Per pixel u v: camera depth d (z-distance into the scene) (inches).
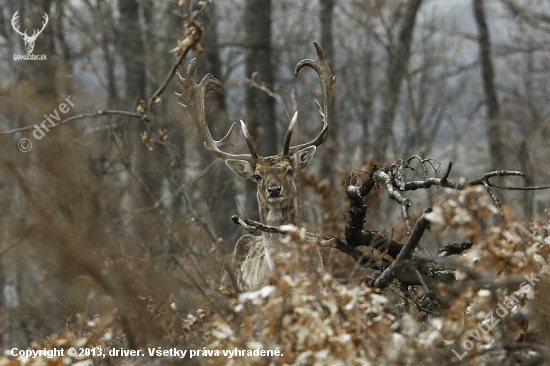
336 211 678.5
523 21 1616.6
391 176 458.0
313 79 1510.8
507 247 370.9
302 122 1355.8
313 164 1216.2
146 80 1359.5
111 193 375.2
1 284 602.2
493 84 1596.9
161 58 1237.1
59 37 1182.3
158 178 768.9
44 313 391.5
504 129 1296.8
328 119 576.4
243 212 602.2
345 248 468.1
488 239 372.5
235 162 558.6
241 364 342.6
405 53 1331.2
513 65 1627.7
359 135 1526.8
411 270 423.5
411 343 345.7
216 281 427.5
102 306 378.3
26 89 449.1
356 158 1125.7
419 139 1188.5
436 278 453.7
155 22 1288.1
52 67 788.0
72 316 412.5
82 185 353.1
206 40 1221.7
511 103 1501.0
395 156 1138.7
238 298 400.2
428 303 429.4
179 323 384.5
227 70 1392.7
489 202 371.2
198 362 361.4
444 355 344.8
